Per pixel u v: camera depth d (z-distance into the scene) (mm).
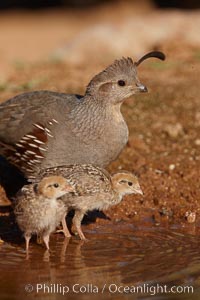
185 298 10703
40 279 11328
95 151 13891
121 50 26078
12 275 11477
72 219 13875
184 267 11789
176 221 14195
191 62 23422
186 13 27594
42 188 12234
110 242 13055
